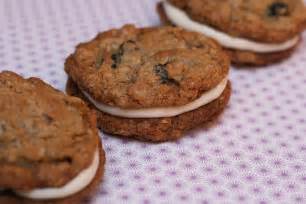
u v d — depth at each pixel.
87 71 0.24
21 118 0.20
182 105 0.23
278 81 0.28
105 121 0.24
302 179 0.23
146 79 0.23
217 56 0.25
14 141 0.20
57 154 0.20
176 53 0.24
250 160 0.24
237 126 0.25
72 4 0.33
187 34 0.26
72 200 0.20
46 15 0.32
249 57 0.28
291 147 0.24
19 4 0.33
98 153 0.21
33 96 0.21
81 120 0.21
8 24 0.31
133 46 0.25
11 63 0.28
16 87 0.22
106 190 0.22
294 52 0.30
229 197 0.22
